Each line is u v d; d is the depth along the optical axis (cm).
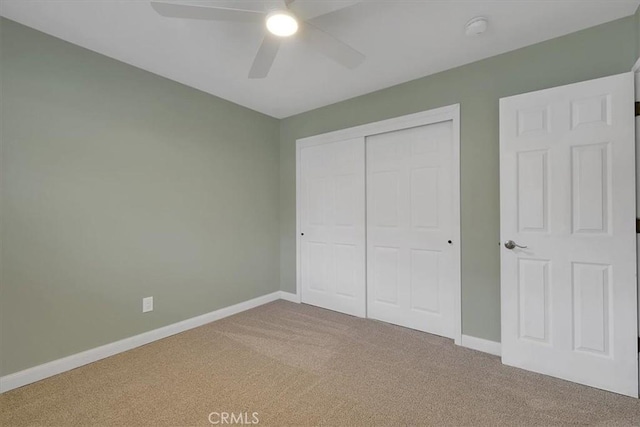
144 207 263
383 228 311
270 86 297
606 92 192
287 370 218
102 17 192
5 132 194
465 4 182
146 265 264
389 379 206
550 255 209
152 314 268
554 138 207
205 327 299
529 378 207
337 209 342
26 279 202
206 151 311
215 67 259
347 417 169
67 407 178
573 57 212
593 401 182
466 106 254
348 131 329
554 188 207
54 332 213
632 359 185
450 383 201
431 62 251
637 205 186
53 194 213
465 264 255
